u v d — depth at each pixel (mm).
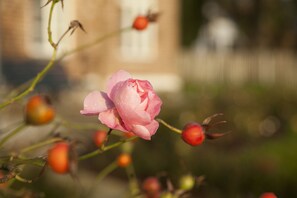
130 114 1437
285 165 7789
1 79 11414
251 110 12547
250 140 11156
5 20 12000
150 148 8562
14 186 3633
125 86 1454
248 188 7461
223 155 8430
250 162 7836
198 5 37875
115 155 7871
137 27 2336
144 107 1468
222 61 25812
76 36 13359
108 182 7477
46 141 1831
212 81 24672
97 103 1529
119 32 2309
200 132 1613
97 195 6832
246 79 25094
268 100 13500
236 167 7590
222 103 12578
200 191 7262
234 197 7309
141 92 1481
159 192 2217
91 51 14125
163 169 8016
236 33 40406
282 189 7340
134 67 16828
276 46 37031
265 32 37000
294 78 23578
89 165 7961
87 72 13844
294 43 36750
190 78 25328
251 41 38250
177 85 18469
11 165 1551
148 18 2375
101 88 14586
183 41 37938
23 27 12484
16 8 12273
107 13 14789
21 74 12172
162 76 17969
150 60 17484
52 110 1775
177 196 2135
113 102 1517
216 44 41812
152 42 17547
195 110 11867
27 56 12516
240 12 38281
